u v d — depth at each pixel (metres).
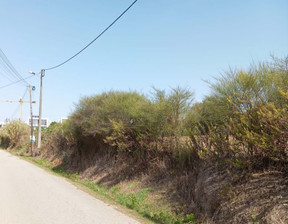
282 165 6.66
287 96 6.04
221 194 7.08
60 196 10.62
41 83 33.22
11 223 6.86
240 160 7.24
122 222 7.37
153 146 11.89
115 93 17.34
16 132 50.12
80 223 7.02
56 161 25.09
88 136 19.05
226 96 7.89
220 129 8.41
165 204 9.12
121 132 13.77
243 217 6.30
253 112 6.97
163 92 12.38
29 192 11.20
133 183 12.05
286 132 6.09
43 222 7.02
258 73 7.54
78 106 20.39
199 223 7.45
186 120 10.64
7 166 22.09
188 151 9.86
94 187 13.93
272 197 6.15
